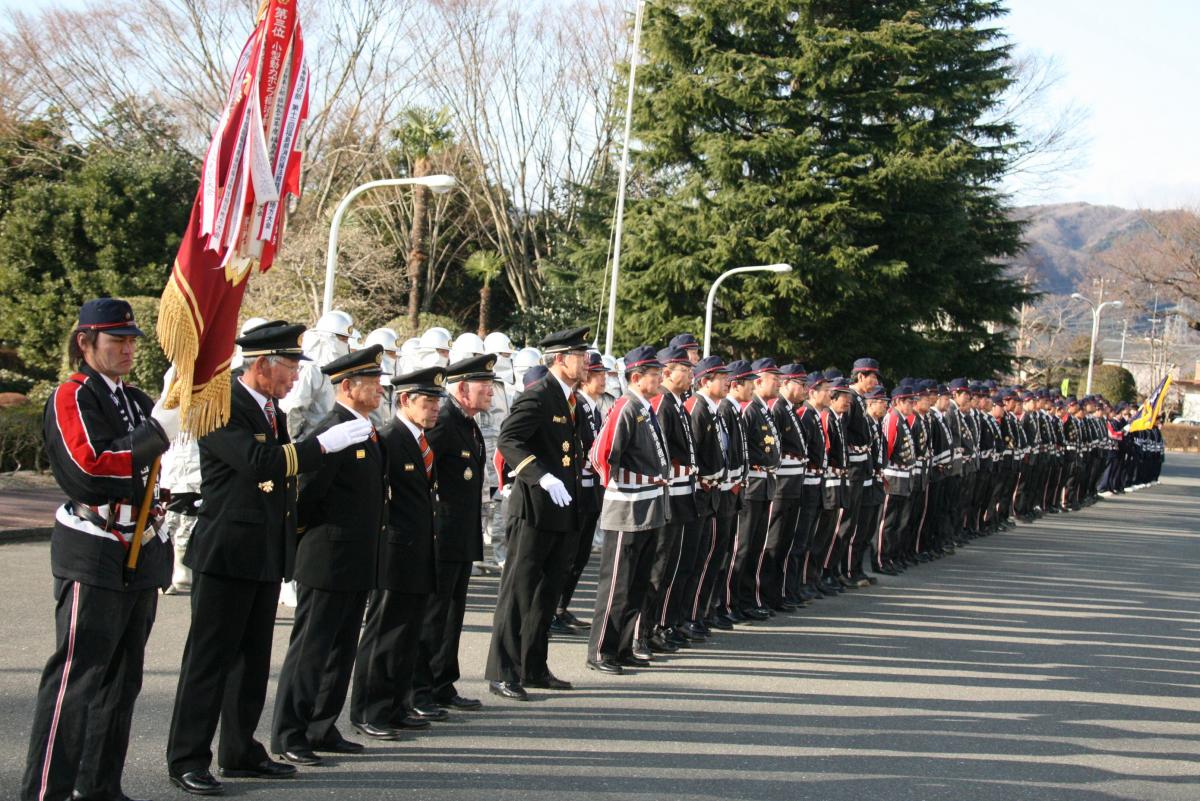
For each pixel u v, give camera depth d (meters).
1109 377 61.16
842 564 12.71
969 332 34.03
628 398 8.51
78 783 5.10
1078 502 24.72
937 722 7.35
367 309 32.72
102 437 4.87
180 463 10.05
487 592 11.03
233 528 5.45
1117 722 7.60
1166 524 22.03
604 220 32.12
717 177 29.38
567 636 9.66
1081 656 9.64
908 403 14.73
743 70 29.31
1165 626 11.23
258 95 5.26
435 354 12.18
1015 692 8.29
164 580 5.20
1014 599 12.41
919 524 14.77
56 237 27.45
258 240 5.34
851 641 9.84
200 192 5.09
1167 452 62.12
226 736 5.69
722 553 9.84
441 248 39.78
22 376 27.45
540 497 7.46
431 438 6.94
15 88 31.22
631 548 8.36
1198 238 53.34
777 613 11.03
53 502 15.37
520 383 13.36
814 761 6.37
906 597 12.26
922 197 29.19
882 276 28.89
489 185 39.66
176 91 32.78
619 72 32.22
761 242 28.20
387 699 6.54
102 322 4.97
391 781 5.73
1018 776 6.31
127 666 5.16
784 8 29.25
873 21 30.61
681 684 8.04
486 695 7.55
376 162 35.00
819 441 11.48
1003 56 31.77
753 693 7.88
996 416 19.03
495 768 5.99
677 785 5.82
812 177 28.61
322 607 6.00
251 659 5.68
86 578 4.88
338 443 5.65
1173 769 6.60
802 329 30.28
